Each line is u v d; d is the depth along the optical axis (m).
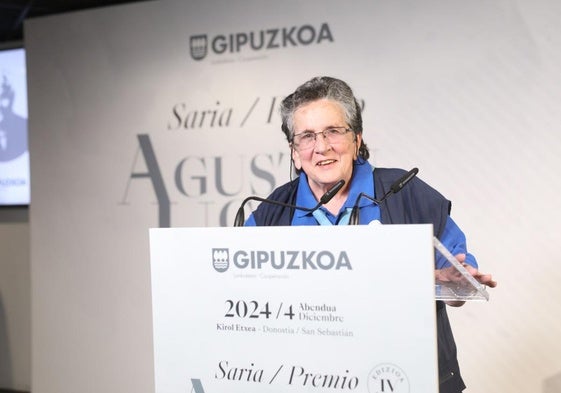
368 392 1.07
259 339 1.15
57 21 3.65
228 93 3.29
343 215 2.41
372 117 3.00
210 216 3.33
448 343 2.02
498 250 2.81
